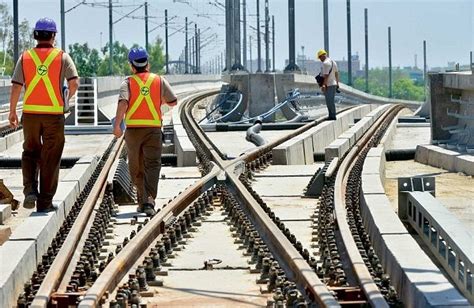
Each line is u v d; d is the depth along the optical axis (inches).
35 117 1311.5
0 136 3105.3
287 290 908.6
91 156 2079.2
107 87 5349.4
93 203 1432.1
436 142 2588.6
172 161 2581.2
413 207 1373.0
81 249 1184.8
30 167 1331.2
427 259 942.4
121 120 1499.8
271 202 1679.4
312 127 3097.9
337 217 1234.0
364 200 1354.6
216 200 1628.9
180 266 1123.9
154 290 994.1
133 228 1427.2
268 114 4276.6
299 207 1608.0
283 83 5428.2
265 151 2353.6
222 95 6279.5
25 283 1010.1
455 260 1004.6
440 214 1192.8
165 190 1863.9
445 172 2231.8
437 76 2610.7
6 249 1053.8
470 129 2393.0
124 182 1753.2
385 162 2327.8
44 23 1323.8
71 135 3695.9
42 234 1167.6
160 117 1518.2
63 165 2495.1
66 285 985.5
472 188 1876.2
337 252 1087.0
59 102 1315.2
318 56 3336.6
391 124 3565.5
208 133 3759.8
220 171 1835.6
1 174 2327.8
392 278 963.3
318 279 914.7
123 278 1021.8
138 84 1497.3
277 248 1123.9
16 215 1588.3
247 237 1239.5
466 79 2397.9
